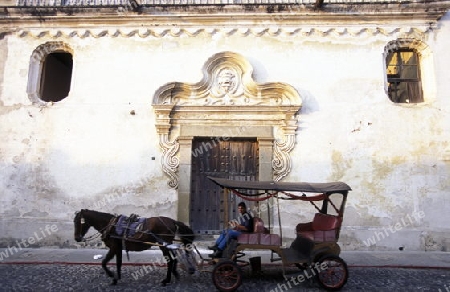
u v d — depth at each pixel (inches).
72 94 405.1
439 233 370.9
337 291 257.0
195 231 384.8
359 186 381.7
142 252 360.8
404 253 361.1
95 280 275.3
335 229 274.7
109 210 384.2
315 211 379.9
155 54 411.8
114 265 314.3
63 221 381.4
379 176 382.9
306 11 406.9
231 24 413.7
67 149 394.3
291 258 272.5
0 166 391.9
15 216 382.6
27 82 408.5
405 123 390.6
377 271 304.8
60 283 267.3
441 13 400.8
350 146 388.8
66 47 422.9
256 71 403.9
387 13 403.9
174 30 413.4
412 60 419.2
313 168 385.7
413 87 411.5
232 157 400.5
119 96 403.9
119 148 393.7
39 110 401.7
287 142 389.1
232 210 389.1
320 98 398.0
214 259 268.8
